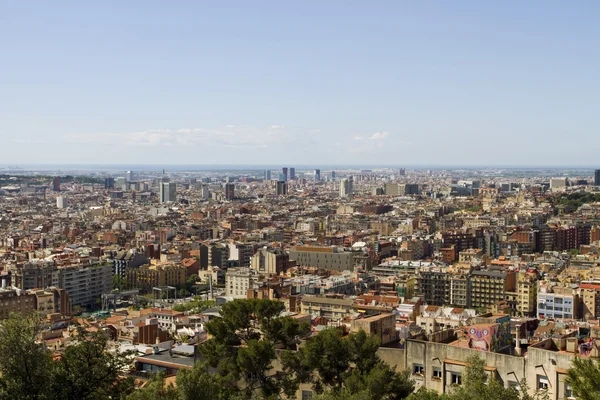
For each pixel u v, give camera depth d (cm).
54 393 18938
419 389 18538
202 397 19675
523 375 18912
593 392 13875
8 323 19412
